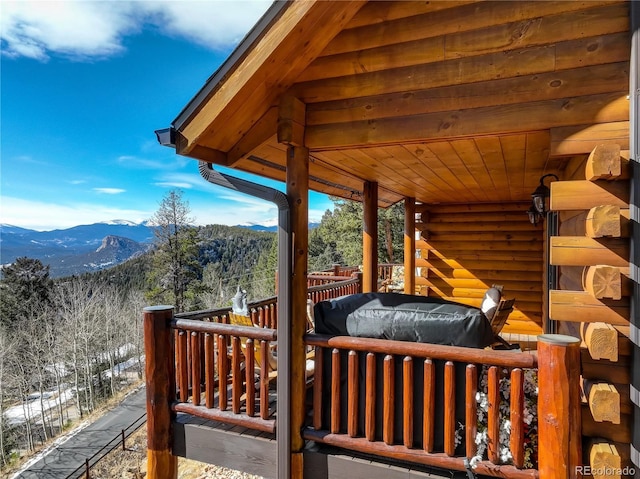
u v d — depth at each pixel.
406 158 3.23
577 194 1.98
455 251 7.01
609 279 1.82
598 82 2.01
